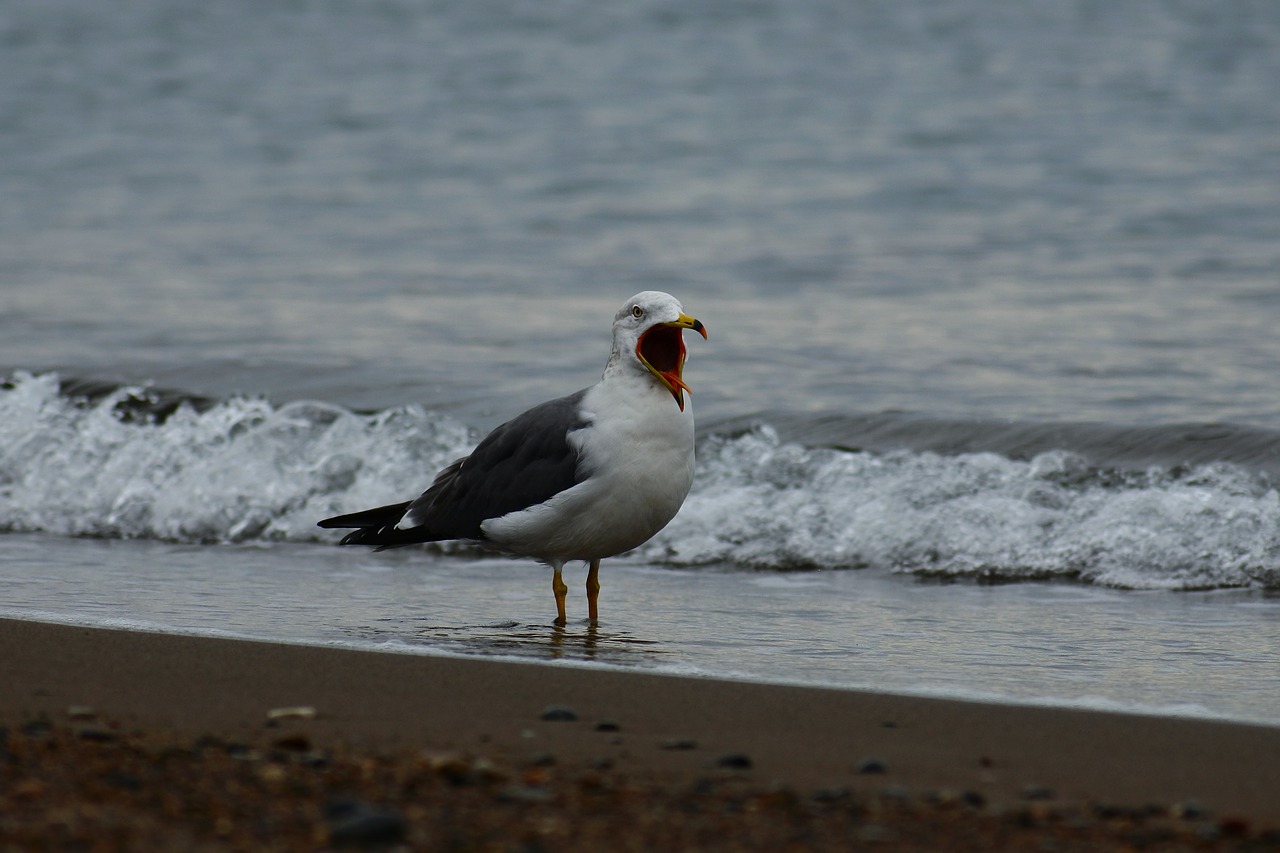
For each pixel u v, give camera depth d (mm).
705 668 8695
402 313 22969
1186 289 23125
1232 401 16438
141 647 8633
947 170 34594
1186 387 17172
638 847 5070
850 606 10742
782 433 15547
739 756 6297
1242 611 10484
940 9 58562
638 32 56500
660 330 9906
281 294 24750
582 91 46500
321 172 37500
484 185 35094
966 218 29859
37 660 8211
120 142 41906
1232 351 19016
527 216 31547
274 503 14219
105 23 62438
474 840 5066
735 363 19094
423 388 17922
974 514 12422
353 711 7176
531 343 20641
